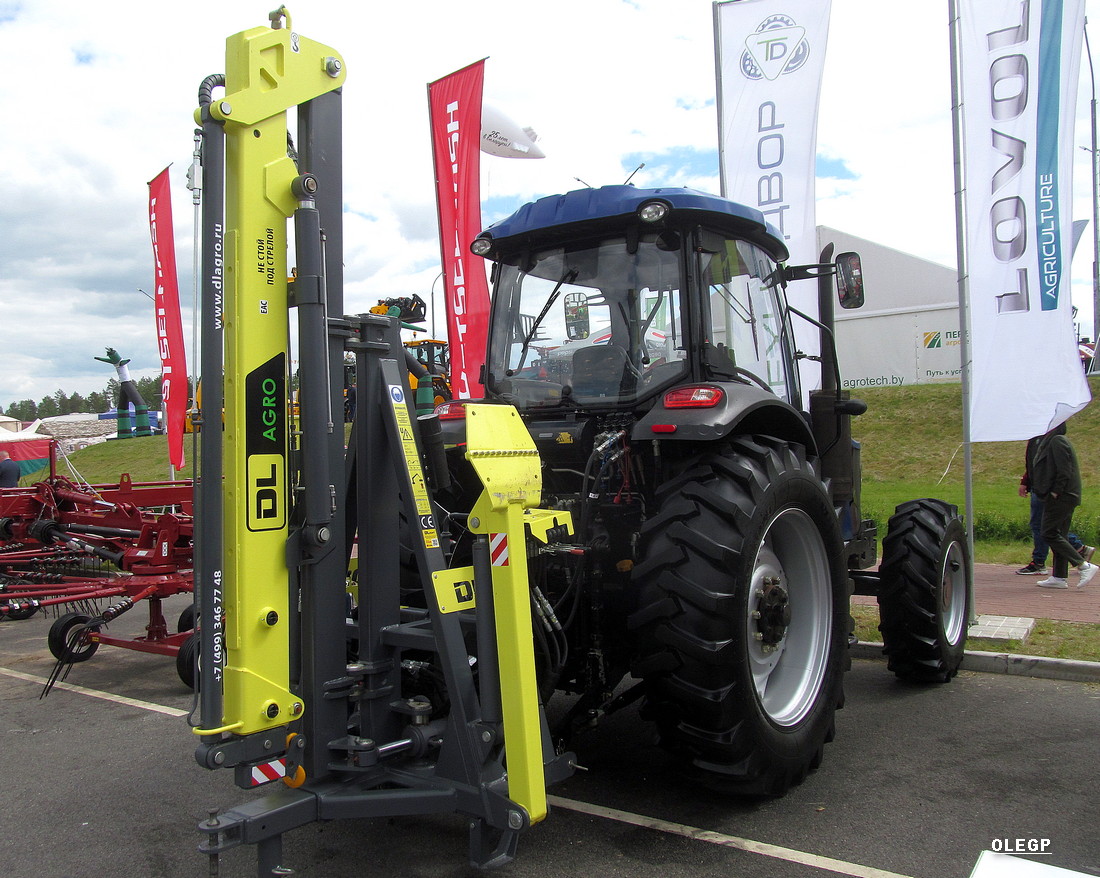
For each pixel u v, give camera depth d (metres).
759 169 7.21
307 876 2.81
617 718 4.38
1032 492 7.38
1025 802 3.25
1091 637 5.45
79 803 3.55
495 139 11.12
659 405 3.25
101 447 25.56
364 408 2.83
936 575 4.67
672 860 2.85
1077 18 5.58
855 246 19.89
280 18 2.58
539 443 3.59
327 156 2.70
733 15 7.21
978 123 5.87
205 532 2.40
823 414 4.42
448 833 3.13
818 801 3.30
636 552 3.32
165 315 9.62
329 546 2.65
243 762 2.44
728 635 2.94
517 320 3.87
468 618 2.75
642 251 3.57
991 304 5.88
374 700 2.77
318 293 2.56
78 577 6.30
